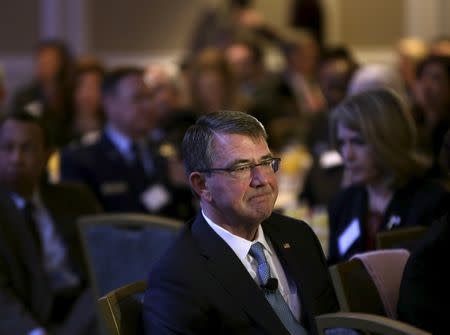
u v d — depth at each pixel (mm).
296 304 5152
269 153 4934
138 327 5121
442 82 10391
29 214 8211
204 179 4949
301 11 22094
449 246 4875
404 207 6922
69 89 15156
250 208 4855
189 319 4695
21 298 7785
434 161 8680
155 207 10219
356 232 7152
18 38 21031
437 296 4895
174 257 4895
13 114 8156
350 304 5344
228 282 4848
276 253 5266
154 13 22344
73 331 7973
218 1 22422
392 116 6867
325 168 10734
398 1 24500
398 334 4336
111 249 7504
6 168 8023
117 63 21984
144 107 10219
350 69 13273
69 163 10133
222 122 4902
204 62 13273
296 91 18000
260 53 18266
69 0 21203
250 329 4824
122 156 10281
